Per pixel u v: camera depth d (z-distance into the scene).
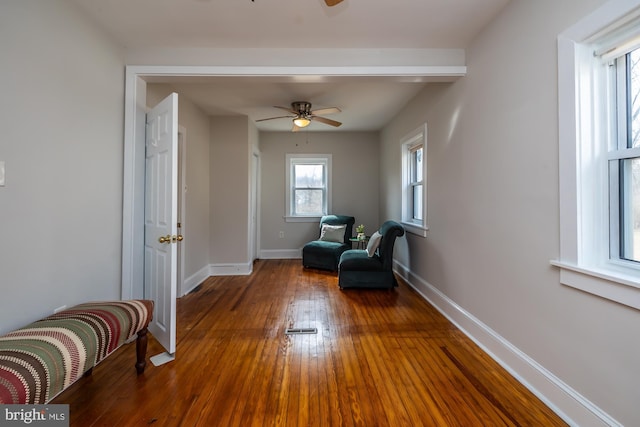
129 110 2.38
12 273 1.50
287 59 2.46
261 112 4.29
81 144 1.93
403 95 3.63
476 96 2.30
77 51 1.90
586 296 1.39
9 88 1.47
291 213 5.79
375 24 2.13
